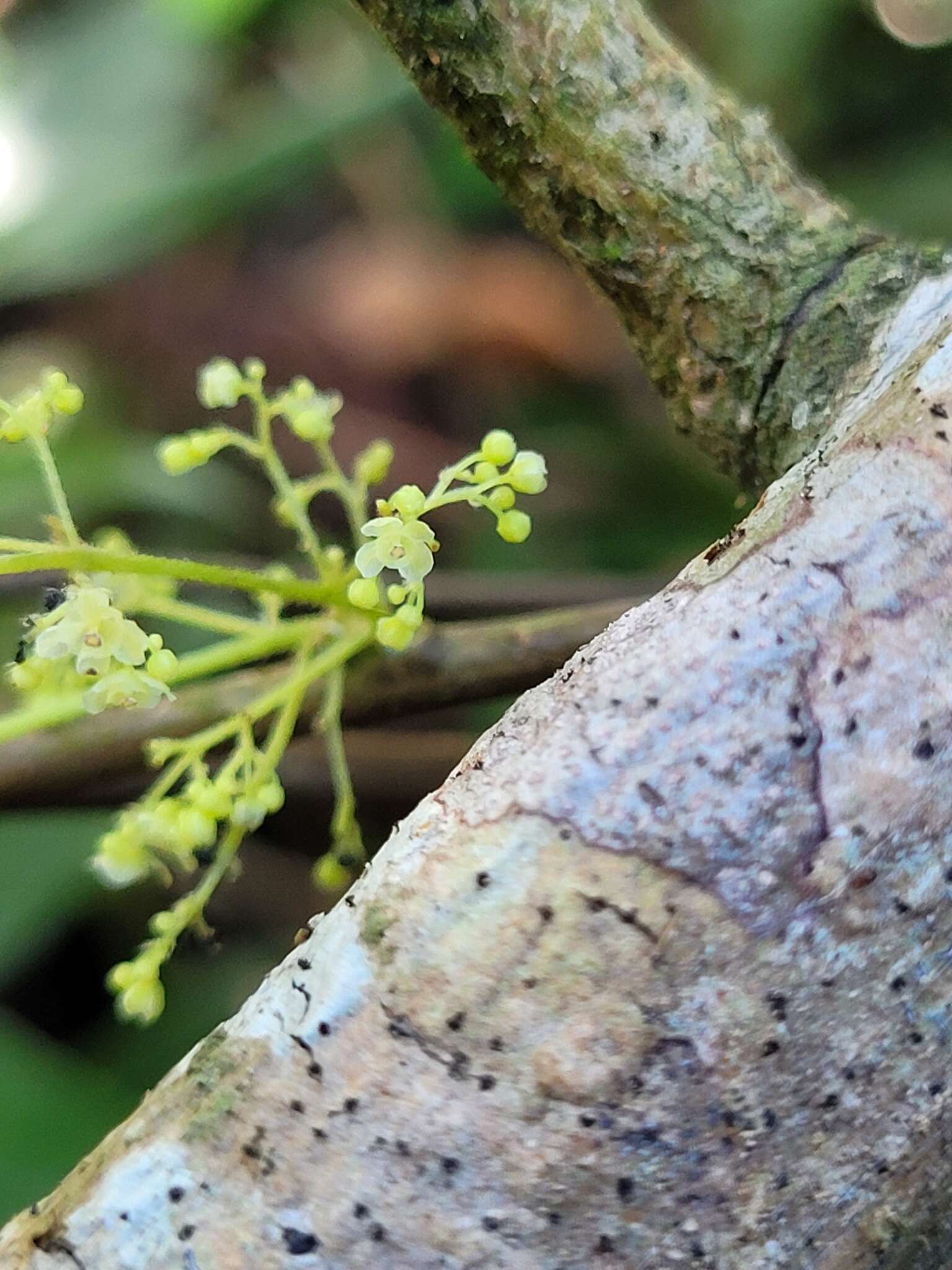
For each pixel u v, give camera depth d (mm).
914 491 150
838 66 333
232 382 175
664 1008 146
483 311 372
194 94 356
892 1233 147
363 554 164
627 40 170
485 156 172
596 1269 146
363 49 398
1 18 375
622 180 169
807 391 168
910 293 166
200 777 173
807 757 147
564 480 331
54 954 286
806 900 146
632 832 147
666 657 149
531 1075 146
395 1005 147
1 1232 151
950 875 146
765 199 170
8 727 182
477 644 189
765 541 151
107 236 298
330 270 388
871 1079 146
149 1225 147
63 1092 226
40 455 167
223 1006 271
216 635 250
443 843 149
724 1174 146
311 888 300
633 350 178
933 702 147
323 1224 146
